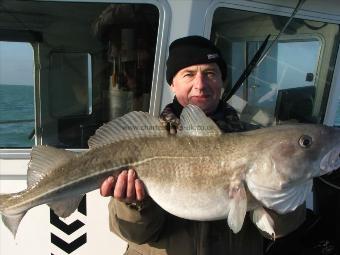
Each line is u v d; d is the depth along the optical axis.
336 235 1.22
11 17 1.14
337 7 1.31
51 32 1.16
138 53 1.17
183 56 1.02
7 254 1.17
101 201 1.18
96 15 1.15
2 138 1.19
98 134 0.91
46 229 1.17
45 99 1.19
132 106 1.20
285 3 1.23
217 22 1.20
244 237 0.95
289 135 0.85
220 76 1.04
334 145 0.85
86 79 1.19
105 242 1.18
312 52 1.35
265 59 1.30
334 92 1.40
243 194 0.84
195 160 0.86
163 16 1.14
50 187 0.91
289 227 0.90
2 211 0.93
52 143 1.21
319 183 1.25
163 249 0.96
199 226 0.94
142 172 0.88
